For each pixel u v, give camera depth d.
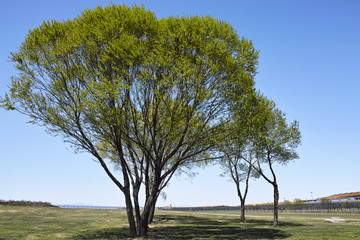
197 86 19.09
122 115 19.86
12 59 20.34
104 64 19.88
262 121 28.20
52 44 20.61
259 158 32.44
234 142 22.92
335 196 74.56
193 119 20.48
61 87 20.05
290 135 30.62
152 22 20.86
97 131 21.19
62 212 43.50
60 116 20.28
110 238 20.62
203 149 22.00
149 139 24.84
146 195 24.11
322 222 33.22
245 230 26.97
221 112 20.94
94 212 47.25
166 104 19.81
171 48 19.94
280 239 19.78
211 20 20.52
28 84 20.05
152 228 28.33
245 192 37.50
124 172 21.97
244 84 20.83
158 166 21.66
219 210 87.56
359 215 43.12
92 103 19.06
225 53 19.78
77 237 21.16
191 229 28.12
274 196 31.08
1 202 49.59
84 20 20.78
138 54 19.17
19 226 25.50
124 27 20.09
